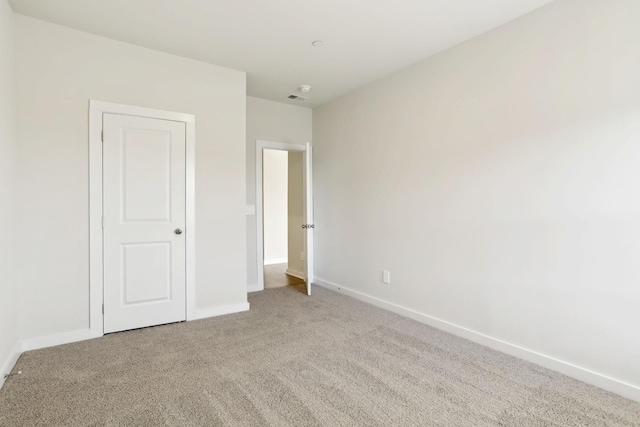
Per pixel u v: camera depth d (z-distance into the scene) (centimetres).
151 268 303
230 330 298
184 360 239
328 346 265
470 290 281
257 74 358
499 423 173
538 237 237
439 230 306
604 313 207
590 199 212
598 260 209
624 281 199
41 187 256
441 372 225
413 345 269
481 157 272
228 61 326
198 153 325
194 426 168
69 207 267
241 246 351
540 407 187
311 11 244
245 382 210
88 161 274
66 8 240
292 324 314
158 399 191
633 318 196
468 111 282
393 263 355
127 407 184
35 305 255
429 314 316
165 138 308
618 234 201
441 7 237
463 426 170
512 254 252
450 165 296
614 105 201
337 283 439
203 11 244
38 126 255
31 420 172
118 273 288
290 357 246
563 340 225
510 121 253
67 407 183
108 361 237
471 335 279
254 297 408
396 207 351
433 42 288
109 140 283
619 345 201
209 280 333
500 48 259
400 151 346
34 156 254
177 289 315
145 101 299
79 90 271
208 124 330
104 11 243
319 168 472
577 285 218
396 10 242
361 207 398
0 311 206
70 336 268
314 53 310
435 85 310
